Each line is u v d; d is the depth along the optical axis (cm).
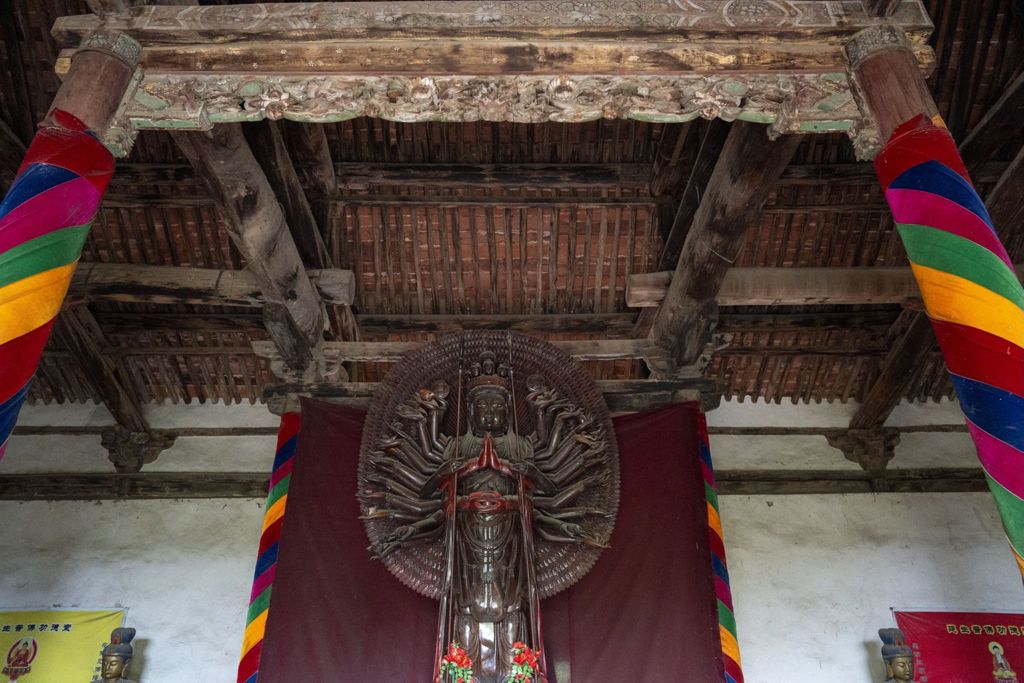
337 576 934
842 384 1323
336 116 705
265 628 901
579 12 708
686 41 703
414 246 1177
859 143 679
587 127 1107
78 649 1109
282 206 978
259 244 918
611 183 1125
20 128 1025
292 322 1041
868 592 1174
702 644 892
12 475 1251
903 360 1197
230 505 1237
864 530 1229
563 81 696
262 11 707
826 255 1176
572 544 927
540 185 1127
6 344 544
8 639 1111
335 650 892
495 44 700
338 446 1025
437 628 882
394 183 1120
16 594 1151
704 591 920
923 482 1268
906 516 1241
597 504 956
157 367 1289
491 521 874
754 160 827
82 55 673
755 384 1333
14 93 1009
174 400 1322
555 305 1217
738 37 704
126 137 679
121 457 1268
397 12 706
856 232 1157
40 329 566
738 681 886
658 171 1096
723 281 1033
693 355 1085
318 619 907
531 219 1161
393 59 698
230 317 1231
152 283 1048
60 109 643
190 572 1177
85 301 1062
